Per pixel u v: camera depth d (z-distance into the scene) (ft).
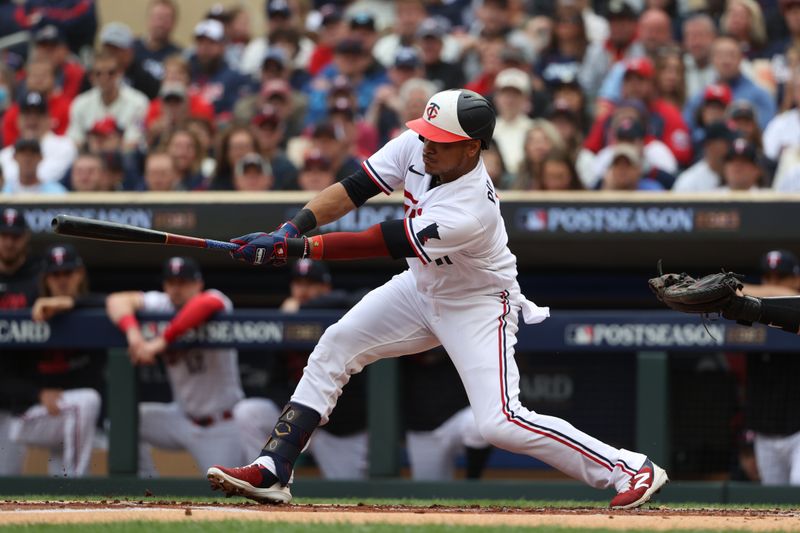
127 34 148.25
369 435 97.91
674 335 96.48
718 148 115.24
